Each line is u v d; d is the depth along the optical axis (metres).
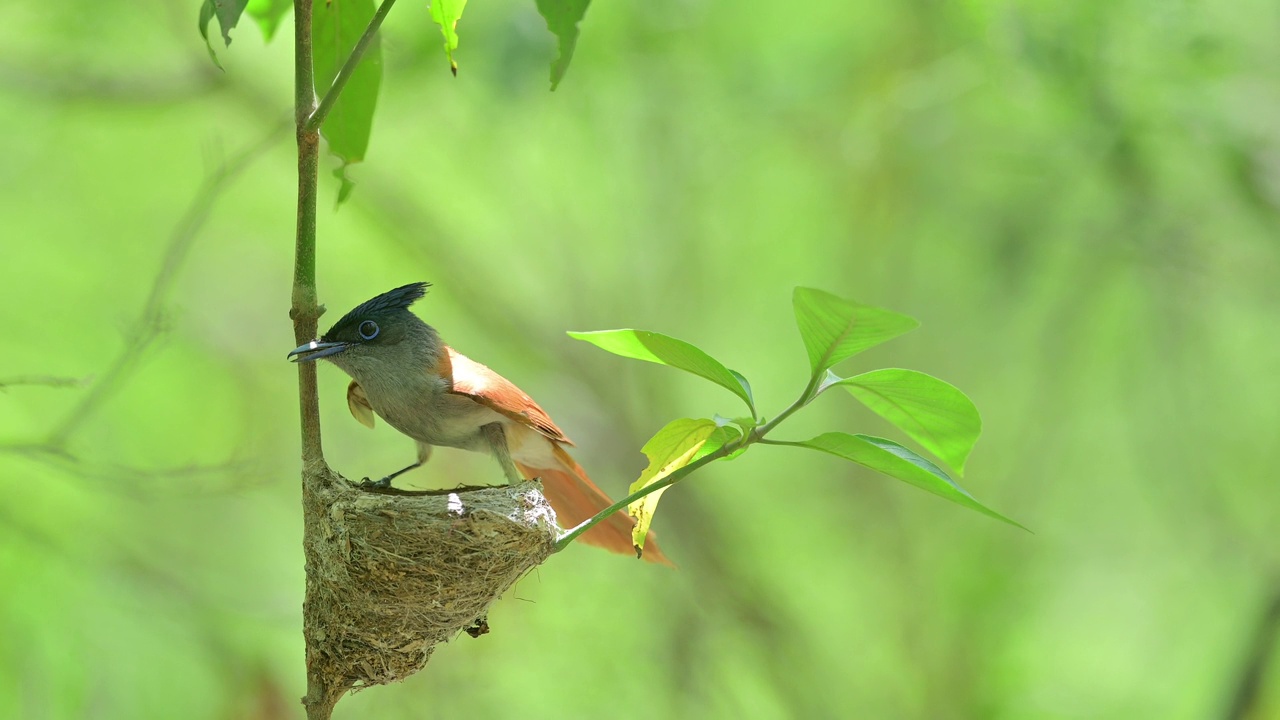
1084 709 14.95
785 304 17.58
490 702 12.66
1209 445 15.80
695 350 4.32
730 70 14.66
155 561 12.45
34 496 12.34
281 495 14.68
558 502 6.98
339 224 16.28
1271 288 13.77
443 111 15.19
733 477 17.47
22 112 15.12
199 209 7.57
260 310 15.95
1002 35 11.50
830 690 15.41
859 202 16.23
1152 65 11.86
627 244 16.61
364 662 5.14
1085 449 17.05
